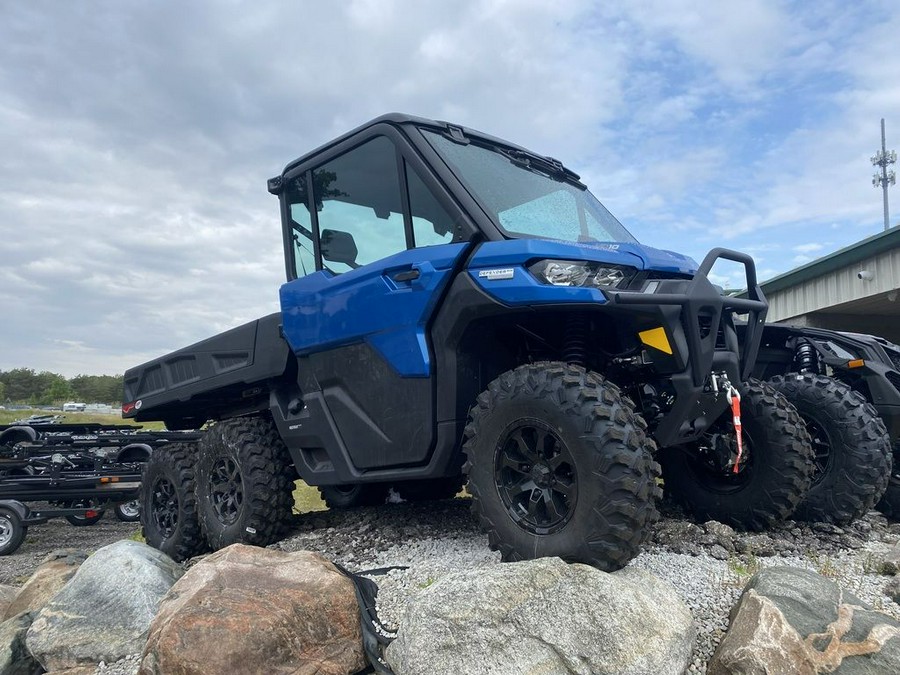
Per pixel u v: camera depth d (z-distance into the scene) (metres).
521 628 2.24
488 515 2.90
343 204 4.03
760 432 3.67
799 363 5.09
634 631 2.17
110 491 9.19
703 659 2.32
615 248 3.22
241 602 2.55
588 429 2.62
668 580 2.85
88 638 3.07
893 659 2.10
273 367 4.42
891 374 4.91
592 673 2.10
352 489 5.48
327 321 3.92
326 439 3.94
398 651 2.41
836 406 3.96
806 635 2.15
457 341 3.27
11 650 3.22
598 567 2.59
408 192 3.62
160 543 5.21
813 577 2.47
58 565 4.45
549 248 2.97
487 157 3.90
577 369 2.82
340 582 2.78
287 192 4.50
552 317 3.31
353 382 3.80
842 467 3.90
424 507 5.16
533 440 2.87
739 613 2.29
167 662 2.35
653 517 2.62
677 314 2.93
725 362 3.32
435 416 3.38
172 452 5.30
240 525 4.39
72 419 33.41
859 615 2.27
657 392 3.29
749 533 3.76
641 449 2.62
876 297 11.75
